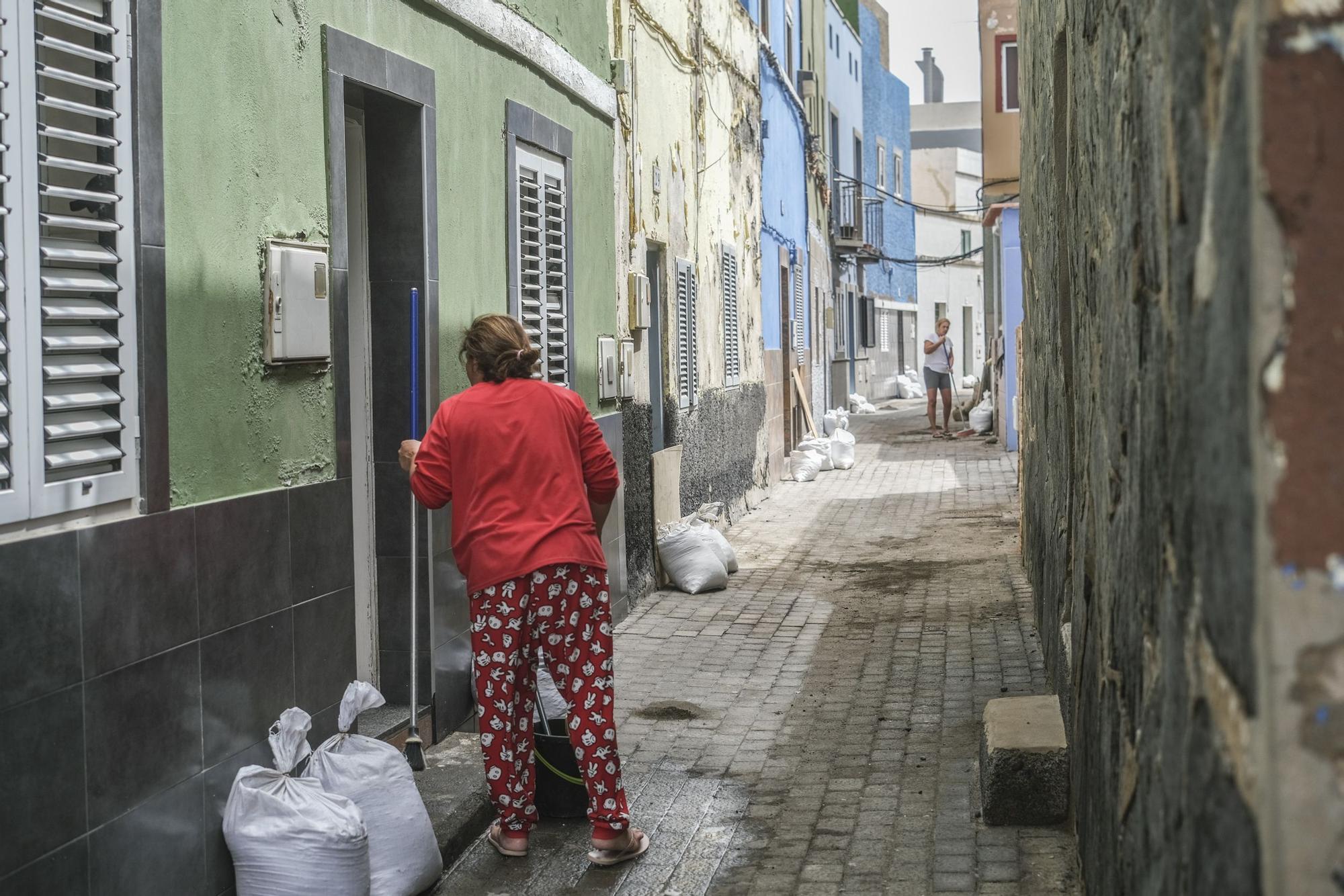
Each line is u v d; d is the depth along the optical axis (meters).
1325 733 1.50
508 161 6.62
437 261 5.69
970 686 7.07
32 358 3.14
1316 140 1.50
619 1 9.13
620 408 9.14
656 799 5.39
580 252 7.96
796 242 20.91
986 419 24.33
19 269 3.11
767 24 18.05
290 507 4.30
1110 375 3.28
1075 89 4.44
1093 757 3.78
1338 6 1.50
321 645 4.48
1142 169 2.58
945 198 49.41
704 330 12.80
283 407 4.30
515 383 4.80
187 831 3.70
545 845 4.90
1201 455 1.90
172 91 3.70
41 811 3.11
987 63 23.25
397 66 5.25
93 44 3.41
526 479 4.69
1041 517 7.54
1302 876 1.50
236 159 4.05
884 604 9.50
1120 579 3.08
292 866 3.75
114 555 3.39
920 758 5.81
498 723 4.67
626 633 8.65
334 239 4.69
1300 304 1.51
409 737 5.21
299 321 4.34
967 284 51.34
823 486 17.61
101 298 3.45
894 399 40.47
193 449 3.79
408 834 4.26
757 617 9.15
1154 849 2.43
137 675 3.48
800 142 21.45
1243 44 1.59
